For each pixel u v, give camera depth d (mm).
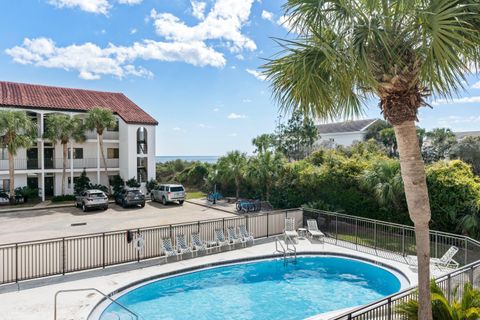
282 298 9828
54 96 30609
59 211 23234
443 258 10836
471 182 12984
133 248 13055
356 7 4340
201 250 13195
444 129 43125
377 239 14539
